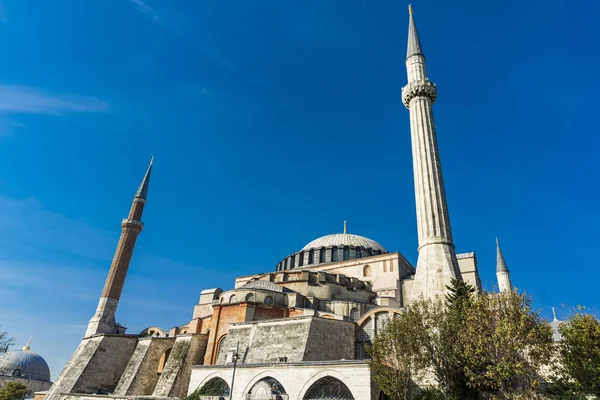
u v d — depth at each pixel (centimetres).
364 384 3108
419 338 2822
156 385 5031
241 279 7531
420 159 4812
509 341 2483
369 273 6644
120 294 7625
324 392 3319
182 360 5119
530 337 2472
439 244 4225
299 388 3409
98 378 5584
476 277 6169
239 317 5062
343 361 3288
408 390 2909
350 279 6394
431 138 4922
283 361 3997
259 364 3753
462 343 2720
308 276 6131
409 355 2803
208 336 5500
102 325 7131
